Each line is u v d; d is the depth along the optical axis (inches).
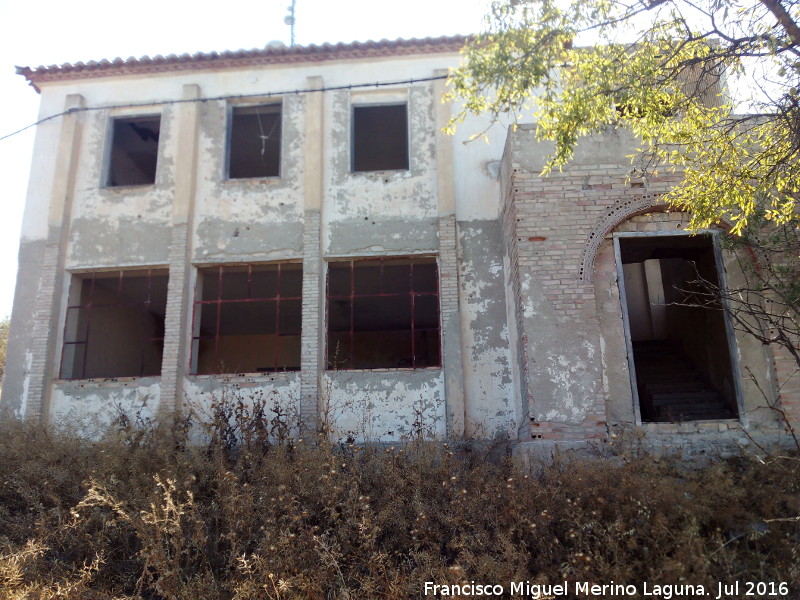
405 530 252.5
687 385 474.3
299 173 472.1
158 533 240.7
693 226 332.8
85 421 428.1
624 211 361.7
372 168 574.6
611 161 370.6
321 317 441.4
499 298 434.0
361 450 330.0
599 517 240.5
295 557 235.8
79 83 506.9
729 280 352.5
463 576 219.5
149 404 433.4
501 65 305.4
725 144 333.7
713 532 239.3
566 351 343.3
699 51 323.0
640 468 269.7
